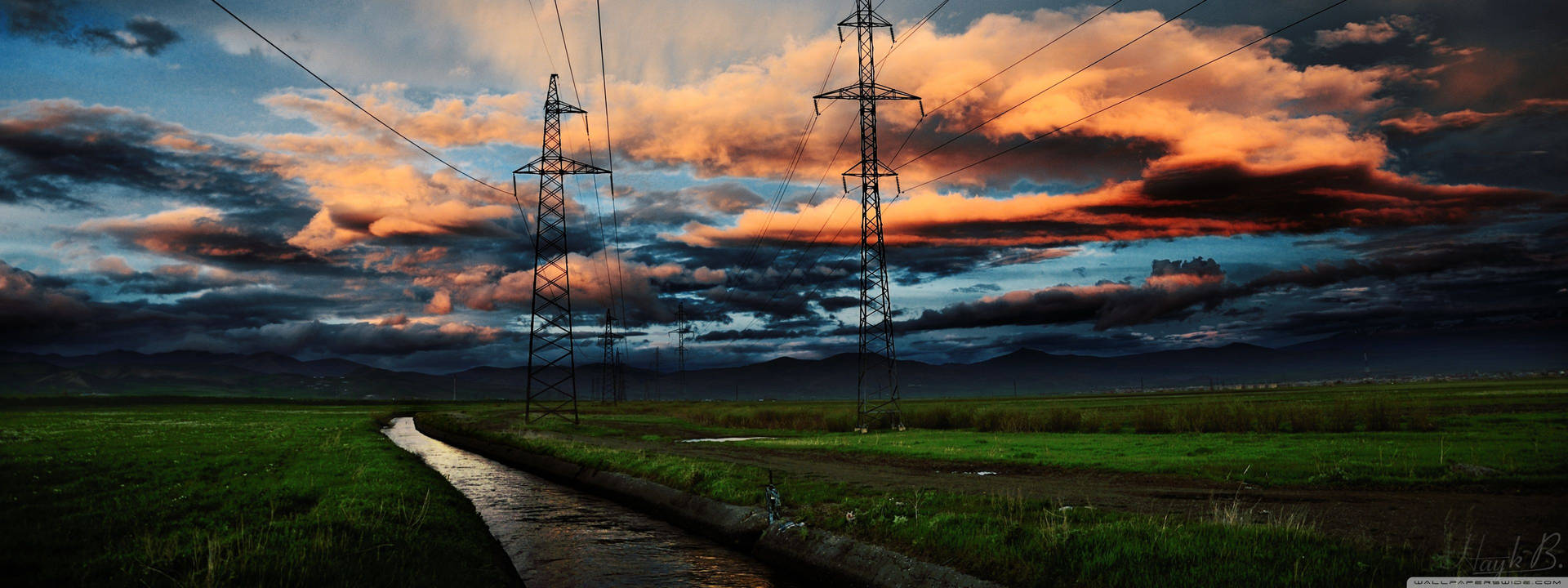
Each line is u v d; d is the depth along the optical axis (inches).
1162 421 2025.1
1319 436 1583.4
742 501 933.8
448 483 1364.4
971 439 1856.5
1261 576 444.8
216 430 2758.4
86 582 474.0
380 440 2255.2
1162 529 554.9
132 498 869.8
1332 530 597.6
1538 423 1772.9
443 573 574.9
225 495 911.7
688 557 788.0
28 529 653.3
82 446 1766.7
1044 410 2559.1
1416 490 824.9
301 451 1644.9
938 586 563.2
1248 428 1908.2
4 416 4291.3
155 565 505.4
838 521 753.0
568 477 1514.5
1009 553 556.1
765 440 2107.5
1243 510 701.9
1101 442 1656.0
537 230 2970.0
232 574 478.0
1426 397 3796.8
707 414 3592.5
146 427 2950.3
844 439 2036.2
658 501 1100.5
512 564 746.2
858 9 2566.4
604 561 764.0
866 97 2578.7
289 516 730.8
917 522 681.0
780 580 698.2
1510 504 711.7
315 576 490.6
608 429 2787.9
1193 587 444.1
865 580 631.2
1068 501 785.6
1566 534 567.5
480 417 4210.1
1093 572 489.7
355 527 652.7
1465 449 1163.3
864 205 2630.4
